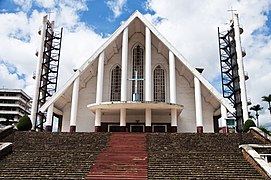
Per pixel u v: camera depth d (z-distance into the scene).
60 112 27.03
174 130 23.55
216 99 24.20
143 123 25.91
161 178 12.71
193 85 27.56
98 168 13.78
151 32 26.38
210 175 13.00
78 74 24.47
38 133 19.52
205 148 16.95
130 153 15.86
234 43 33.78
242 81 30.69
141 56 28.33
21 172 13.39
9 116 70.75
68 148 17.05
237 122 30.50
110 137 18.98
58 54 33.34
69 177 12.87
